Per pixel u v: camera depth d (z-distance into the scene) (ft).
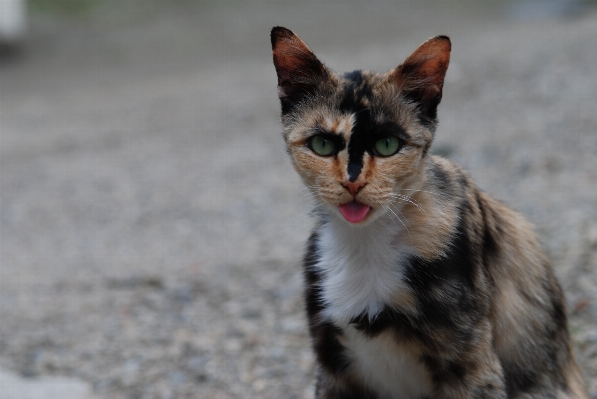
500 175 30.81
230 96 55.16
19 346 22.81
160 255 29.84
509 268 14.33
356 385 14.44
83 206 37.45
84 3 90.33
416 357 13.29
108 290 26.76
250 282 25.89
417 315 12.84
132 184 39.91
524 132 35.78
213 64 67.97
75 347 22.53
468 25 75.97
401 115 12.86
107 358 21.72
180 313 24.27
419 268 12.85
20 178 42.80
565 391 15.29
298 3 93.56
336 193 12.64
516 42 55.06
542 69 45.68
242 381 19.83
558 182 28.91
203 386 19.86
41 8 87.45
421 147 12.95
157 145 46.19
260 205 34.35
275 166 39.81
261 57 69.26
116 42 78.59
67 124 53.31
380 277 13.06
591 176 28.94
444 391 13.19
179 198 36.99
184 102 55.36
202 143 45.62
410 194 12.99
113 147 47.19
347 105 12.79
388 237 13.02
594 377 17.28
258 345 21.53
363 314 13.24
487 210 14.39
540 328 14.64
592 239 22.86
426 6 89.61
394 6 90.84
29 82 67.10
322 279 13.85
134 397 19.58
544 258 15.30
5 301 26.53
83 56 74.69
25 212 37.29
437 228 12.87
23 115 56.80
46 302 26.20
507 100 41.60
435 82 13.15
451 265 12.78
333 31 77.97
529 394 14.58
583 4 76.38
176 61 70.85
